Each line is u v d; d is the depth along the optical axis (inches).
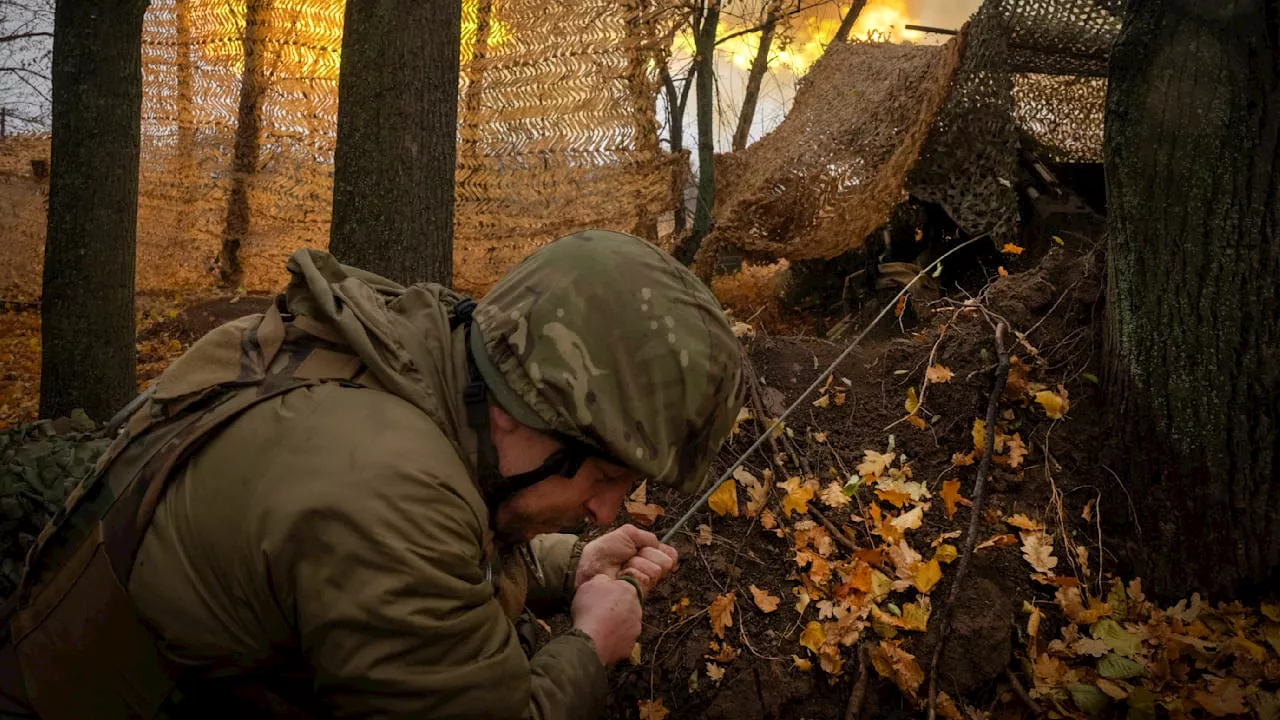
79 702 48.2
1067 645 97.2
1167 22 99.0
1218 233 98.3
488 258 238.4
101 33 155.9
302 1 249.6
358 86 139.2
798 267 250.7
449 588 45.1
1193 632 98.6
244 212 267.4
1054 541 106.3
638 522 105.8
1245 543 100.5
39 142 316.2
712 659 94.0
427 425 48.7
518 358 48.3
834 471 113.6
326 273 56.9
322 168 258.7
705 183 282.4
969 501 108.6
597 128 220.4
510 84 226.5
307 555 43.4
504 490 50.9
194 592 45.7
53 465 84.4
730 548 104.2
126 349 167.6
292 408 47.1
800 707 91.9
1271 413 98.0
